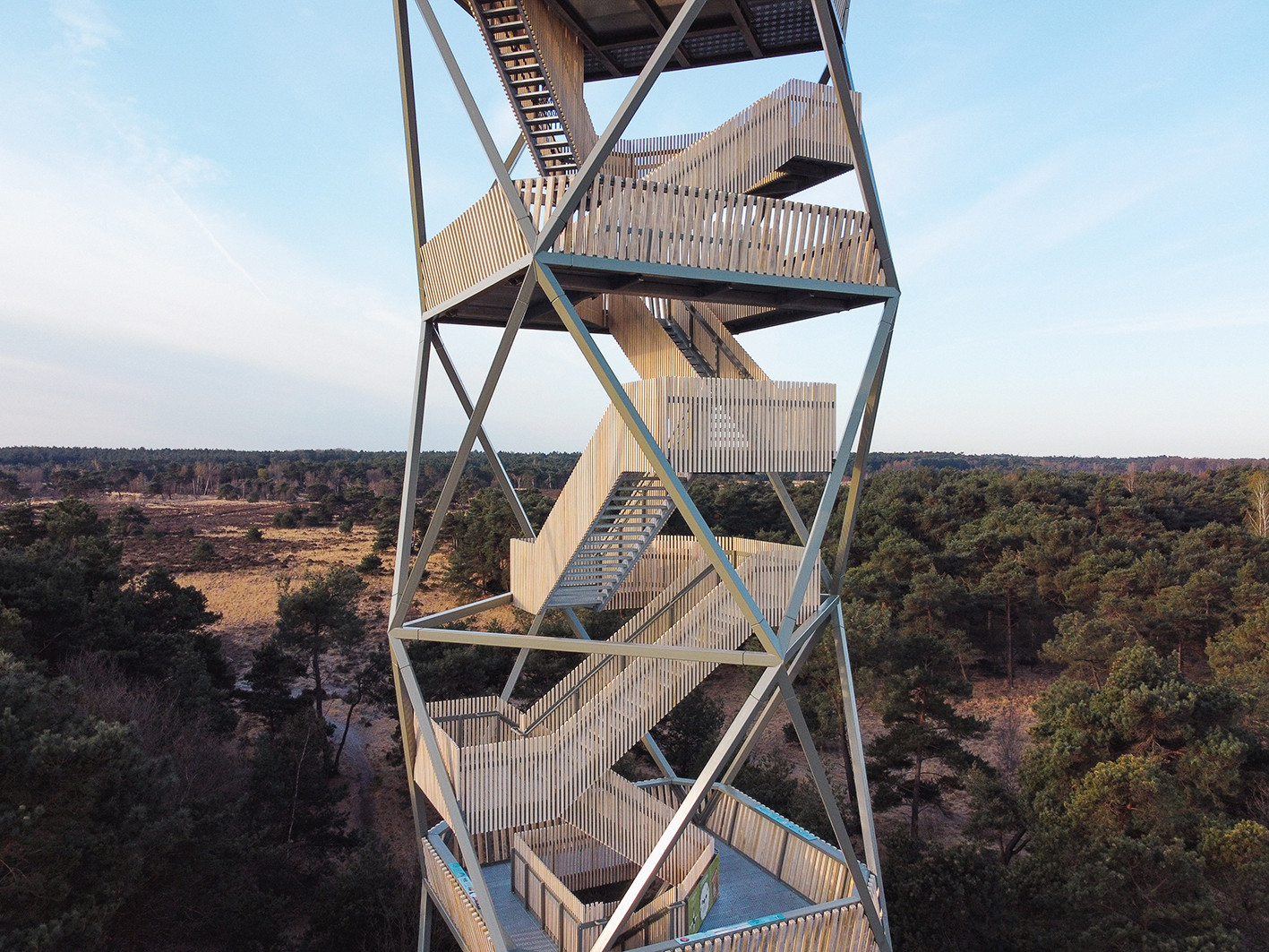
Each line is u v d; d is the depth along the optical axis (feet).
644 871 32.40
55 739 42.91
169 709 79.05
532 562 43.21
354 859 72.28
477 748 37.96
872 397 38.86
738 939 34.01
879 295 36.42
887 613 111.86
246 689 120.98
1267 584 132.67
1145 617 127.54
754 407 33.58
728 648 36.45
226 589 184.24
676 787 55.06
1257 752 82.84
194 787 73.15
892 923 56.29
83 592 94.94
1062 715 83.25
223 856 58.85
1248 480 252.21
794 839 45.29
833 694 99.76
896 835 63.67
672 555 48.98
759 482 261.24
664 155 47.83
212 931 57.11
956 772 89.35
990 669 146.82
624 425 33.47
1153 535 204.44
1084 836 65.26
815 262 34.78
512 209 31.45
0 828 39.22
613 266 30.99
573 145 42.11
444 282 39.37
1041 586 151.74
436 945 58.80
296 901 69.31
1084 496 240.32
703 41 45.37
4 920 40.09
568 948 37.22
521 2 37.40
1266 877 57.26
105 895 45.11
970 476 267.39
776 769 81.92
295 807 75.46
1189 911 52.26
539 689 104.88
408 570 42.22
